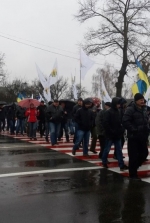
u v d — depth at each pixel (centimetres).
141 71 1159
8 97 5488
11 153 1141
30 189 675
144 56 2753
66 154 1123
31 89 5631
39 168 883
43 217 522
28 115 1594
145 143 783
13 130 1864
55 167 898
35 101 1698
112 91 5206
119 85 2806
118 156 867
